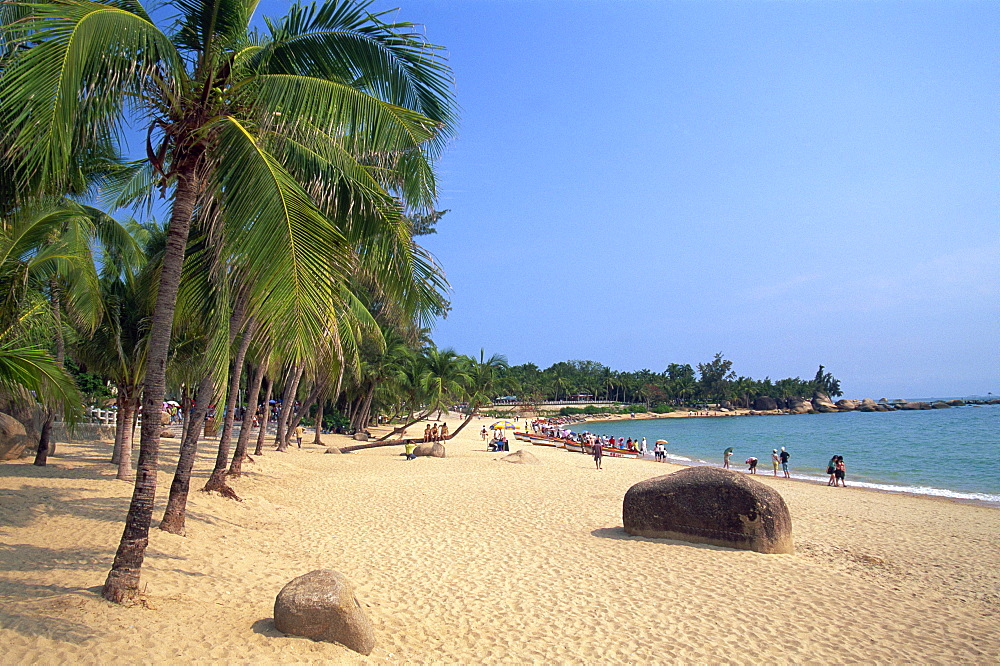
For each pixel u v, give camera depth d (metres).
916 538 12.52
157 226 14.55
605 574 8.70
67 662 4.35
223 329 9.65
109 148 8.82
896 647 6.41
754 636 6.56
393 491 16.25
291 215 5.36
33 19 4.59
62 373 8.39
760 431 77.56
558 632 6.50
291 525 11.27
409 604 7.18
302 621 5.40
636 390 150.38
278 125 6.02
